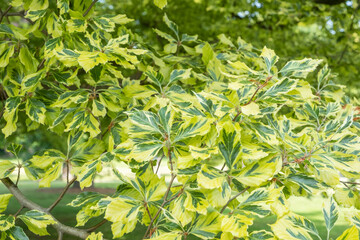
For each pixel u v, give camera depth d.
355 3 5.79
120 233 1.40
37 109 1.91
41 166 1.83
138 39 2.43
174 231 1.26
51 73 2.24
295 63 1.26
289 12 5.93
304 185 1.38
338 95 2.21
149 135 1.39
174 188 1.44
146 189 1.38
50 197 15.12
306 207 15.62
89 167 1.55
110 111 1.97
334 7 5.77
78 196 1.71
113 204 1.26
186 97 1.69
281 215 1.17
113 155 1.56
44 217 1.72
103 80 2.11
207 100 1.40
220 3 6.88
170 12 6.52
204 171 1.18
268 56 1.32
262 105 1.64
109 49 1.47
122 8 6.23
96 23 1.94
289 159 1.42
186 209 1.23
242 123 1.38
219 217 1.26
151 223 1.34
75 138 1.86
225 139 1.23
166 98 1.67
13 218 1.67
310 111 1.68
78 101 1.74
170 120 1.31
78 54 1.49
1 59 1.94
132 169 1.55
